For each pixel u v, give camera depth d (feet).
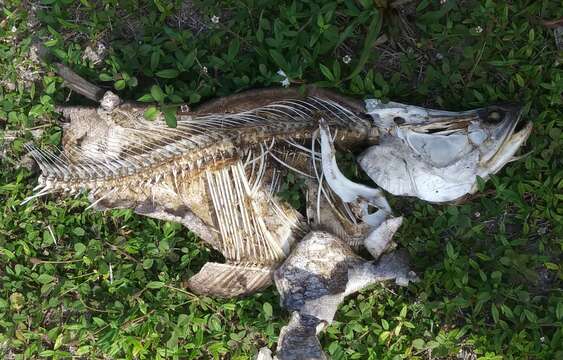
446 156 3.50
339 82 3.65
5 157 4.00
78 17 3.97
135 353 3.86
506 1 3.67
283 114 3.63
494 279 3.71
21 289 3.97
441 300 3.81
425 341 3.82
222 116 3.61
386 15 3.65
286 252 3.64
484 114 3.48
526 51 3.65
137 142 3.62
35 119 3.99
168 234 3.88
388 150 3.56
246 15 3.76
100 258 3.92
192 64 3.73
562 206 3.71
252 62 3.80
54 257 3.98
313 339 3.54
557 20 3.60
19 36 4.00
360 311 3.79
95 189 3.65
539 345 3.67
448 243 3.69
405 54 3.78
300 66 3.66
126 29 3.93
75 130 3.70
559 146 3.66
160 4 3.82
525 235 3.75
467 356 3.85
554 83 3.60
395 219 3.51
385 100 3.58
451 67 3.72
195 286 3.76
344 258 3.57
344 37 3.60
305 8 3.76
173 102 3.70
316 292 3.56
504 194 3.64
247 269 3.68
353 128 3.59
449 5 3.60
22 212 3.97
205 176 3.60
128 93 3.90
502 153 3.48
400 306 3.83
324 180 3.60
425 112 3.54
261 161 3.57
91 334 3.89
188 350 3.90
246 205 3.59
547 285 3.80
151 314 3.84
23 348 4.01
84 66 3.91
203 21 3.88
